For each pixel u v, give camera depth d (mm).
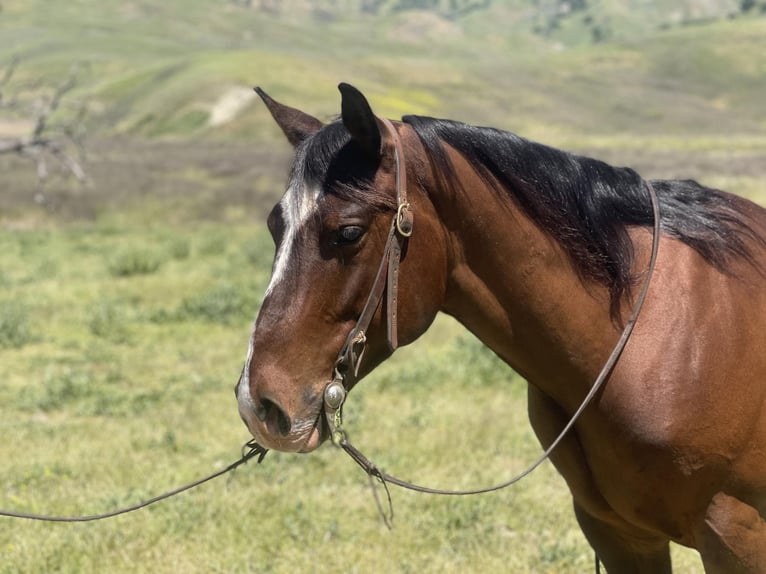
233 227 22969
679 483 2520
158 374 9102
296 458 6336
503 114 73062
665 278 2611
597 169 2713
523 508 5379
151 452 6547
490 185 2500
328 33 164875
